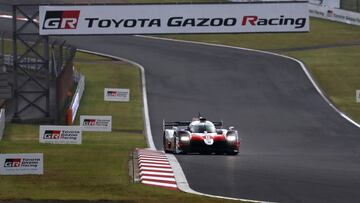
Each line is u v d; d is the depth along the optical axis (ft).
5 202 189.98
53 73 575.38
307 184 228.43
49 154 317.01
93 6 480.64
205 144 328.29
